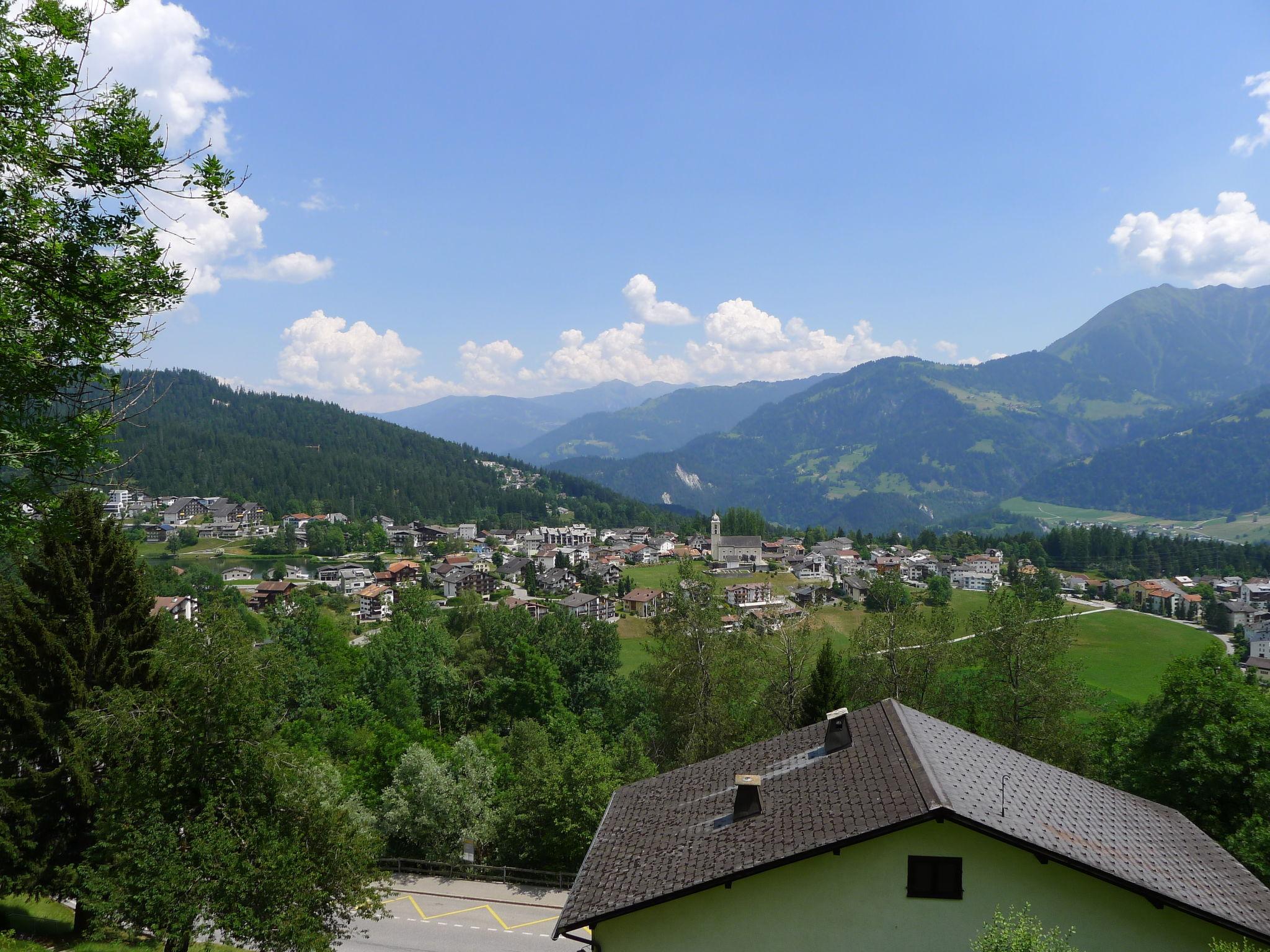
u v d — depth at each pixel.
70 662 25.84
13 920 25.52
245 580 184.88
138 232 14.42
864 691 45.62
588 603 151.12
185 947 17.28
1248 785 26.25
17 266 13.67
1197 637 133.38
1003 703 40.91
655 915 13.74
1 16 12.77
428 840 36.59
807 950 13.27
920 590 172.62
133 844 17.30
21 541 15.27
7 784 23.50
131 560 28.72
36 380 14.17
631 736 54.56
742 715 45.12
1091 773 36.47
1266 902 13.73
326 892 19.33
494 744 60.22
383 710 70.38
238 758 19.17
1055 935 12.17
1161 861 14.22
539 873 33.62
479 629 102.12
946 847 13.11
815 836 13.28
